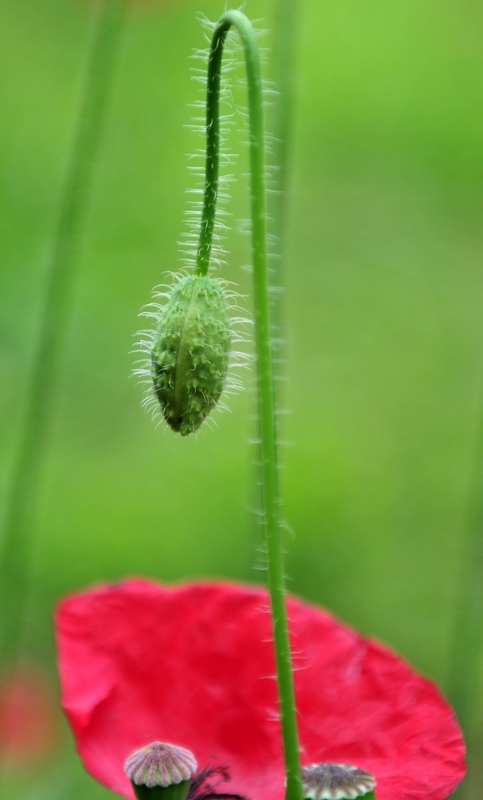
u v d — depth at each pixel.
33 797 0.47
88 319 0.76
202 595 0.35
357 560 0.66
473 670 0.43
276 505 0.31
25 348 0.71
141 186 0.86
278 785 0.34
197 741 0.35
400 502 0.71
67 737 0.51
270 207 0.43
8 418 0.68
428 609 0.63
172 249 0.82
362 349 0.83
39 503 0.65
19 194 0.85
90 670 0.35
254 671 0.35
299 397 0.78
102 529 0.64
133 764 0.33
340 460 0.72
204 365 0.33
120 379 0.74
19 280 0.75
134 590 0.35
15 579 0.45
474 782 0.50
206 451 0.70
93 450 0.70
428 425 0.77
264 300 0.31
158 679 0.35
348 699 0.34
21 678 0.51
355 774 0.32
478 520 0.44
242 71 0.82
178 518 0.66
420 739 0.34
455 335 0.84
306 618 0.35
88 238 0.81
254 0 0.87
